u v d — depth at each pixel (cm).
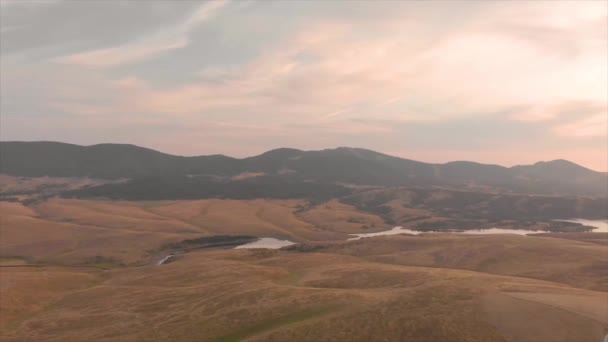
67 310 8300
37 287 9912
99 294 9288
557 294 5653
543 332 4378
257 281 8625
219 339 5497
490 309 5056
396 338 4644
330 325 5128
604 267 9400
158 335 5978
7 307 8356
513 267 10438
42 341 6519
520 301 5219
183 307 7400
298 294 6838
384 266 10019
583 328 4362
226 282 9075
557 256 10706
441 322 4828
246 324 5800
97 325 7094
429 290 5938
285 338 4931
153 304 7981
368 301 5872
